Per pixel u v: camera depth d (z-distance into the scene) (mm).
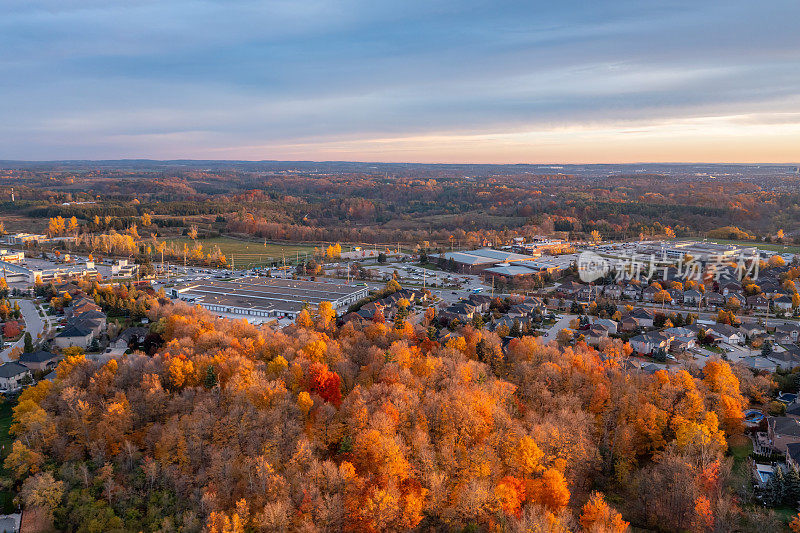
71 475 117750
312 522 102938
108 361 160125
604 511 106562
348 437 122000
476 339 189375
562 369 159000
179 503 111812
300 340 174500
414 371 155375
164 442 122000
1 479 120875
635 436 135625
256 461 114062
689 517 110750
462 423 124750
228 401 134500
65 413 134750
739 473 126000
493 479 114188
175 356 155625
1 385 168125
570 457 121625
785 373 183750
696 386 152875
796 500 115125
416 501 107062
